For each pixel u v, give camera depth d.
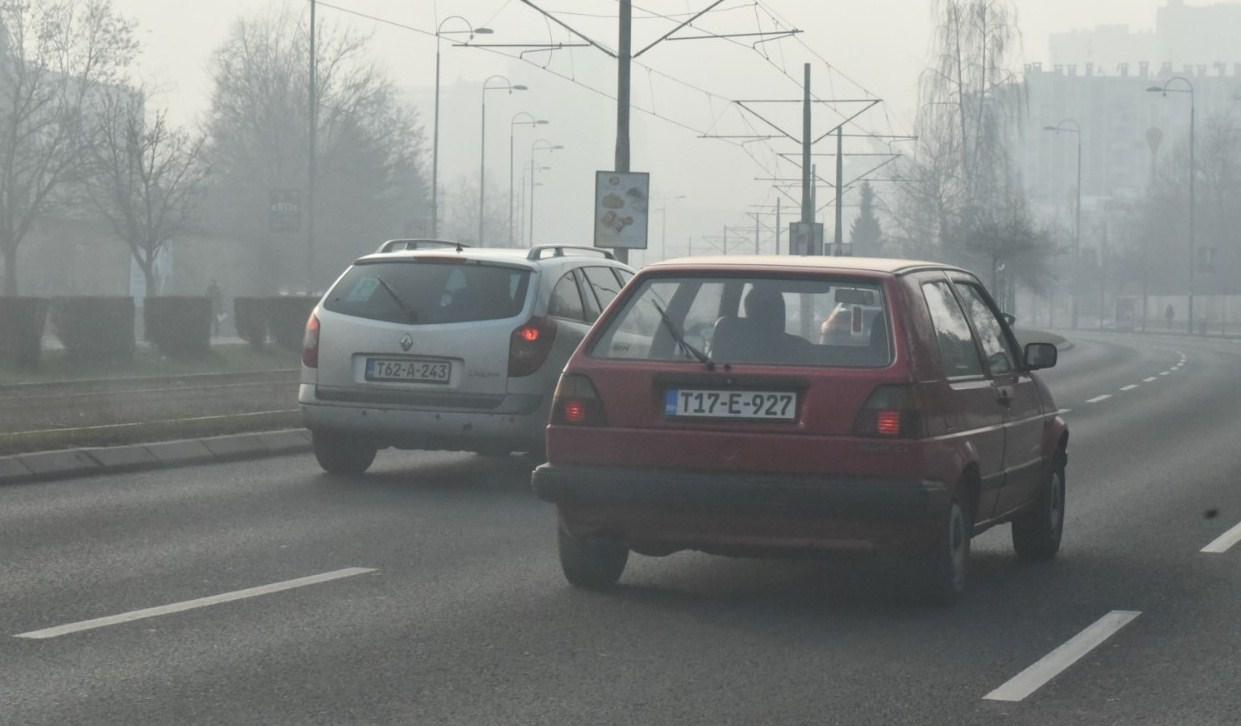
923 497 13.66
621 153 46.34
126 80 87.69
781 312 14.47
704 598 14.88
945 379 14.62
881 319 14.26
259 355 61.84
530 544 17.75
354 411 22.88
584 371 14.55
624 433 14.28
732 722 10.33
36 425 29.75
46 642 12.44
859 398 13.82
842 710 10.69
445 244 25.64
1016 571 16.89
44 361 52.03
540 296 23.03
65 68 87.00
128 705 10.53
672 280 14.89
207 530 18.39
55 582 14.97
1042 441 17.61
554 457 14.53
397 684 11.25
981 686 11.44
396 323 22.89
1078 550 18.52
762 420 13.99
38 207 85.00
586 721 10.31
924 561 14.28
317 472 24.47
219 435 27.00
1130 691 11.34
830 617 14.03
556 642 12.77
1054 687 11.44
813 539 13.91
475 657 12.17
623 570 15.95
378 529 18.73
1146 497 23.84
